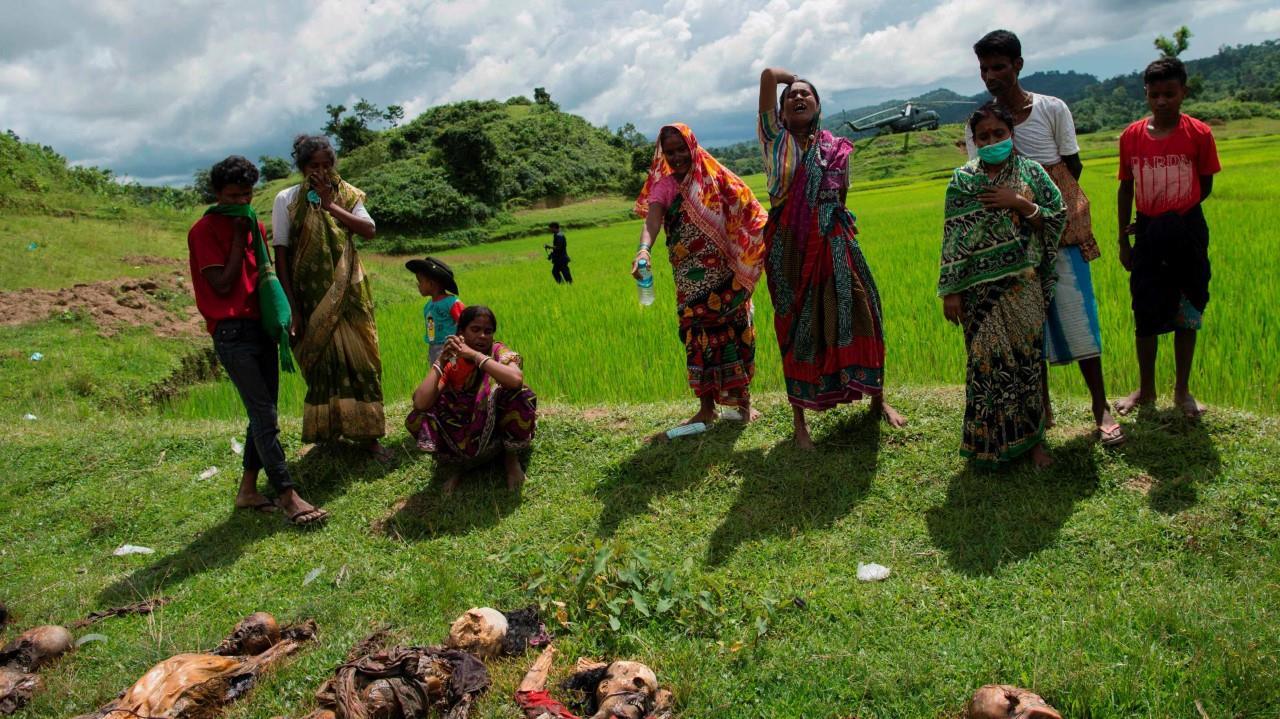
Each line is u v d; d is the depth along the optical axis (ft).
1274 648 10.35
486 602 13.71
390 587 14.49
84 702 12.00
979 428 14.79
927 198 119.24
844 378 16.30
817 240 15.80
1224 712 9.57
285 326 16.67
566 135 287.48
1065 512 14.03
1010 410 14.61
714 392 18.24
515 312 41.42
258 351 16.84
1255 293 24.27
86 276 51.42
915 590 12.63
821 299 16.10
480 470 18.30
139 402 34.14
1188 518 13.28
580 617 12.83
